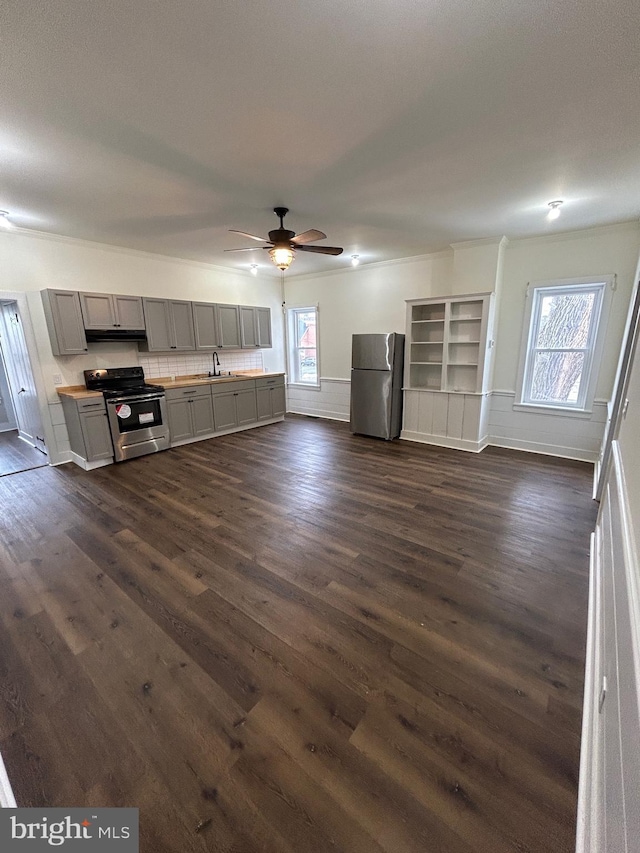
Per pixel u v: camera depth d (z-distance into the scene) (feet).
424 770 4.13
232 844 3.56
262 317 21.09
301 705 4.90
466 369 16.43
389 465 14.19
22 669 5.50
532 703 4.88
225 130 6.90
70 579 7.53
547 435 15.34
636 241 12.51
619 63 5.21
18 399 16.81
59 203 10.39
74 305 13.87
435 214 11.63
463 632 6.08
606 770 2.92
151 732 4.58
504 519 9.82
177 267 17.88
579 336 14.23
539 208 11.09
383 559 8.09
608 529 5.95
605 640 4.16
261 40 4.80
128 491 11.91
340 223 12.53
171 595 7.03
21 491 11.98
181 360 18.79
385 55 5.09
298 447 16.75
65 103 6.05
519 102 6.14
